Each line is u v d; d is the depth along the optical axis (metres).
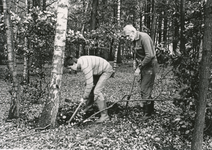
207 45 3.07
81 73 18.50
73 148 4.07
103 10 18.55
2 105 8.12
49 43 7.47
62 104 7.23
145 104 5.67
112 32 9.95
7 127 5.16
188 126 4.31
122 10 18.83
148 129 4.80
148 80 5.41
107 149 4.03
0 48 13.04
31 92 7.50
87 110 5.99
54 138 4.48
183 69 4.43
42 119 5.03
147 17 17.23
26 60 9.16
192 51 4.71
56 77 4.95
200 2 4.93
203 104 3.23
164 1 13.70
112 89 10.98
